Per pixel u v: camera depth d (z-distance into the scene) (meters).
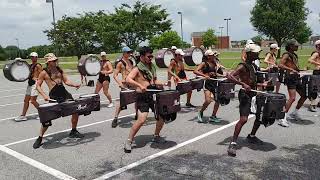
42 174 5.70
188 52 12.48
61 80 7.22
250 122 8.68
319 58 9.44
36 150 6.91
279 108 6.14
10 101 13.99
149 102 6.46
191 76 20.58
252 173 5.50
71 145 7.16
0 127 9.03
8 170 5.91
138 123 6.49
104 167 5.91
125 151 6.59
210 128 8.20
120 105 8.30
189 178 5.38
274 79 9.75
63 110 6.59
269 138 7.31
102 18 32.22
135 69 6.50
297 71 8.34
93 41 32.75
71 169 5.86
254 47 6.27
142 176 5.50
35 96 9.55
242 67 6.27
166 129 8.17
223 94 7.95
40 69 9.51
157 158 6.27
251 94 6.25
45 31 32.81
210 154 6.41
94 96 7.00
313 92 8.45
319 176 5.34
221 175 5.45
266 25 56.12
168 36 50.62
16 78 10.26
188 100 10.87
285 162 5.93
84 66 12.95
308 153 6.36
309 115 9.33
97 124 8.93
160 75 23.28
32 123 9.39
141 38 31.30
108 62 11.24
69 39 32.44
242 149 6.63
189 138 7.43
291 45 8.38
